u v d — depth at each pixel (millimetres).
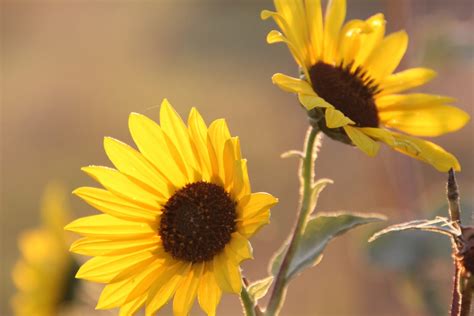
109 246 1073
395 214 1386
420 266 1322
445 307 1323
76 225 1073
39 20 5531
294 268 1087
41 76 4523
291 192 2936
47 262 1388
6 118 4035
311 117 1090
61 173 3490
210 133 1060
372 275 1835
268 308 1075
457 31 1411
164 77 4301
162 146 1076
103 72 4496
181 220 1072
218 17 5137
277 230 2660
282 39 1078
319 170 2461
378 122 1128
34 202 3234
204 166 1076
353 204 2258
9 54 5008
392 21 1416
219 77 4199
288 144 3240
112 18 5461
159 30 5148
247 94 3920
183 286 1063
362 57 1138
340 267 1944
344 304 1910
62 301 1380
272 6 5090
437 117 1130
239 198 1063
